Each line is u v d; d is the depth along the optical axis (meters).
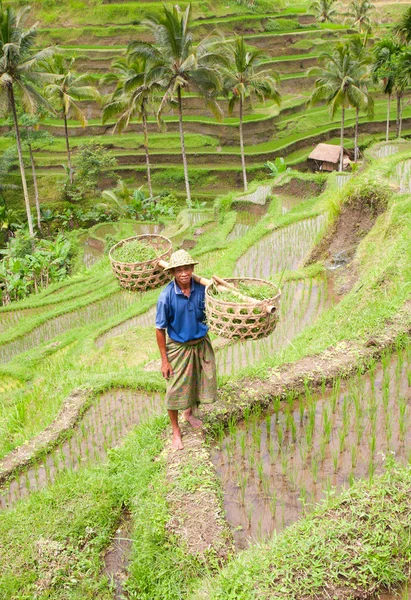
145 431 6.04
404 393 6.23
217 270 14.39
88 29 56.75
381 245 10.87
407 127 51.22
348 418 5.86
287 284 11.59
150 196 41.03
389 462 4.85
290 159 46.97
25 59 30.02
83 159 42.72
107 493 5.45
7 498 6.04
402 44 37.84
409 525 4.27
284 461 5.30
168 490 5.06
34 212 42.53
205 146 48.56
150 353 11.01
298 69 56.94
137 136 49.75
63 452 6.65
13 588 4.61
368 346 7.00
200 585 4.23
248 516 4.84
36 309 20.41
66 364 11.58
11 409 9.41
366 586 3.93
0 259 35.84
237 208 28.27
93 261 33.03
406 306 7.66
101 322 14.92
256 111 51.94
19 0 59.56
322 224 17.23
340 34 63.25
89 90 40.91
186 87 31.45
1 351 16.36
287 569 4.00
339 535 4.21
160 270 6.22
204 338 5.38
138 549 4.72
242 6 62.53
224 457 5.57
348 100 38.28
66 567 4.80
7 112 35.66
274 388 6.42
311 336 7.84
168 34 29.39
